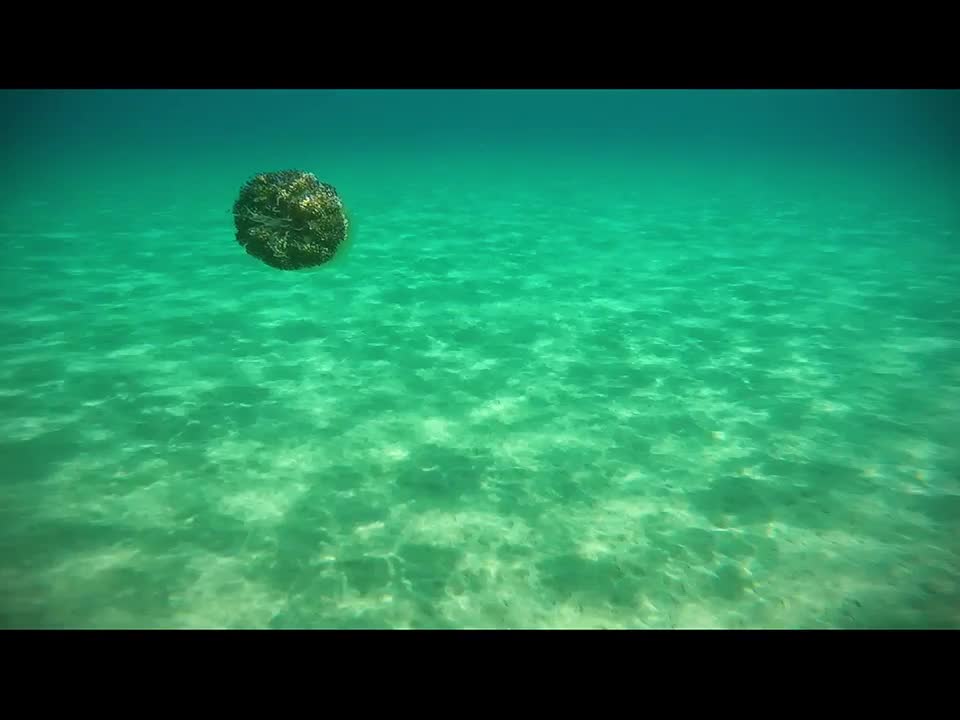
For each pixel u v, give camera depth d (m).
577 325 10.11
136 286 11.45
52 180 24.19
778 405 7.58
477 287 11.94
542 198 22.55
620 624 4.47
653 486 6.03
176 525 5.32
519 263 13.72
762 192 24.23
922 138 64.25
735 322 10.29
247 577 4.79
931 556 5.09
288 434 6.78
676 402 7.66
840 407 7.52
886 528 5.44
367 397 7.64
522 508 5.68
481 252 14.61
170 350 8.76
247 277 12.17
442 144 51.94
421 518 5.52
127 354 8.59
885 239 15.95
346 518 5.50
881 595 4.71
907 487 6.00
